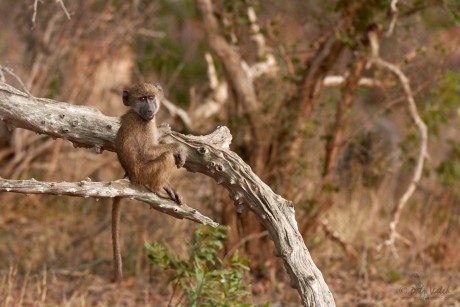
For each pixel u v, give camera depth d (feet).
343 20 41.55
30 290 40.01
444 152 61.46
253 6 44.55
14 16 62.44
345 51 47.01
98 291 41.42
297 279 25.85
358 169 48.03
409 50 45.16
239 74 43.21
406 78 41.93
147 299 39.50
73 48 57.41
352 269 45.32
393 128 55.77
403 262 45.88
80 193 24.80
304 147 43.68
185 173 49.83
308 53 46.29
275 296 40.83
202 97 57.52
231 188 26.58
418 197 54.60
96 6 60.34
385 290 41.57
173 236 43.91
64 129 26.94
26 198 55.06
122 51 60.29
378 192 51.80
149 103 27.14
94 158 56.65
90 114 27.27
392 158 52.49
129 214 46.47
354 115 48.24
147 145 26.63
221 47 43.37
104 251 46.62
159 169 26.11
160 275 42.50
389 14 41.19
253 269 42.88
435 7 42.60
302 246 26.14
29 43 57.67
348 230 47.85
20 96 26.45
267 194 26.22
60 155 56.80
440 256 46.47
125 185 25.96
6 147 57.77
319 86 42.91
